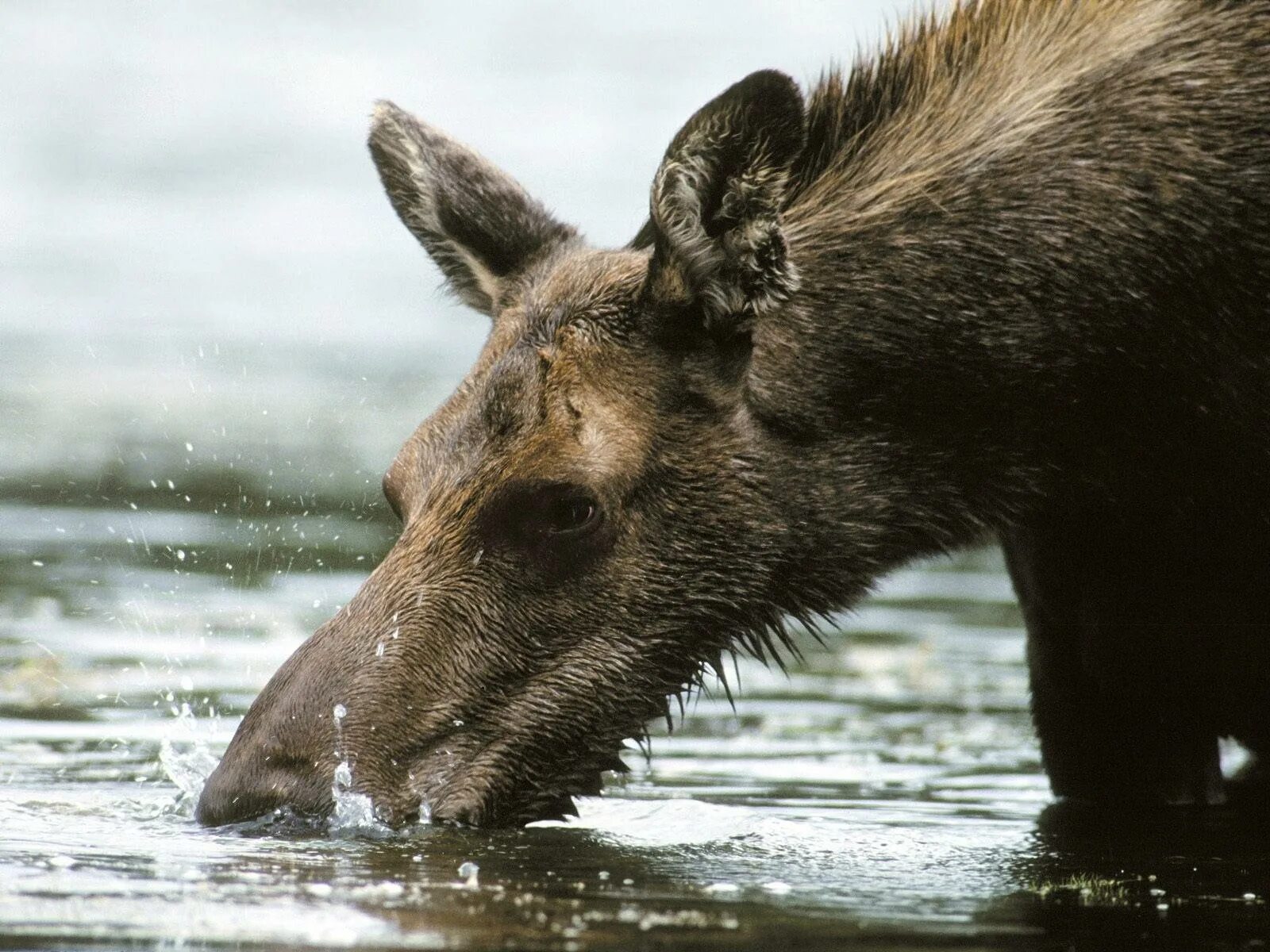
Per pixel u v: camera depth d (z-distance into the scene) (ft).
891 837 38.99
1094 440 39.96
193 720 49.01
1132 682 43.24
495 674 37.50
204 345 146.00
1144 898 32.81
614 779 46.42
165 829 36.14
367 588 37.88
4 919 28.81
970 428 39.63
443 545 37.73
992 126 39.99
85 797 39.88
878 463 39.37
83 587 68.18
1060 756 44.88
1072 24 40.75
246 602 66.44
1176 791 44.24
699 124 36.96
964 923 30.14
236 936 28.12
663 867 34.22
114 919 28.99
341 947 27.58
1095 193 39.14
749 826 39.58
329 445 101.91
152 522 80.69
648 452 38.17
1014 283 39.09
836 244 39.40
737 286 37.76
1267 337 39.22
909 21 42.60
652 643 38.34
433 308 175.32
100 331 150.41
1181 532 40.86
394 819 36.35
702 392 38.50
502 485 37.73
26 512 81.82
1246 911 31.78
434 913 29.71
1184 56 39.70
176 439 102.32
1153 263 39.09
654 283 38.11
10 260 187.83
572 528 37.83
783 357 38.83
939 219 39.37
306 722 36.52
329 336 154.81
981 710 57.52
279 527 80.33
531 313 39.63
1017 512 40.34
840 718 56.29
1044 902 32.19
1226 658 42.24
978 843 38.50
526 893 31.37
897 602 79.20
